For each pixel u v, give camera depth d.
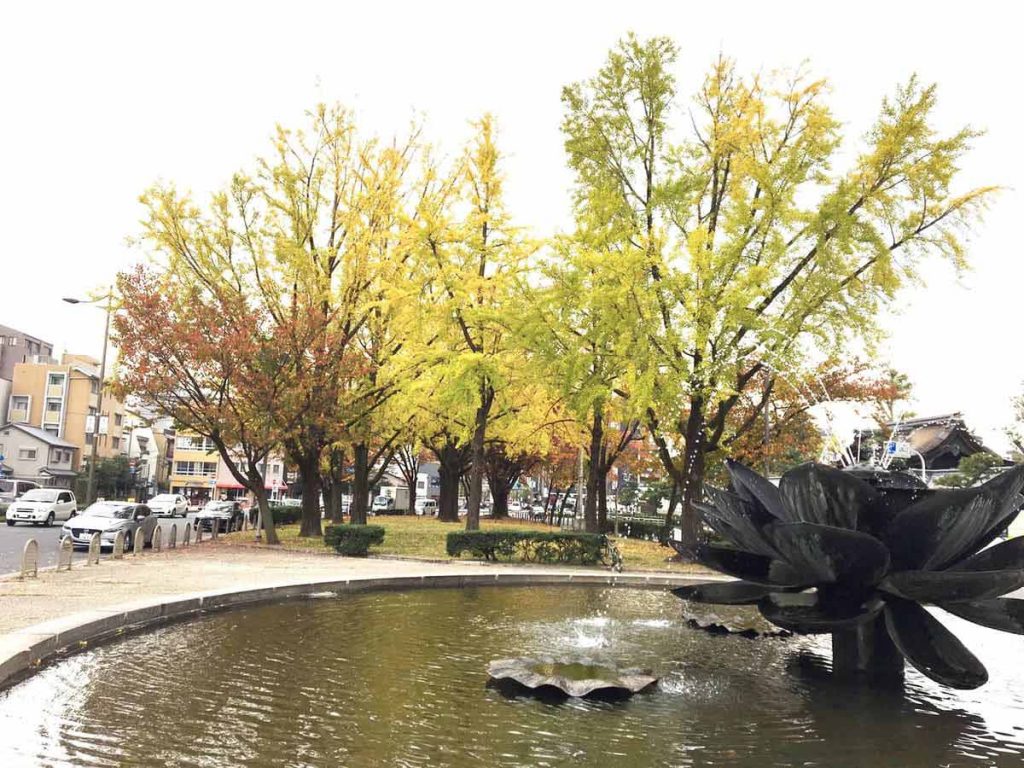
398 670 7.27
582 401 21.16
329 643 8.52
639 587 16.22
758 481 8.43
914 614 6.79
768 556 7.93
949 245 19.17
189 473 85.00
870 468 7.91
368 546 20.91
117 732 5.14
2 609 9.20
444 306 20.84
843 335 19.80
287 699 6.12
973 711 6.40
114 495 64.75
